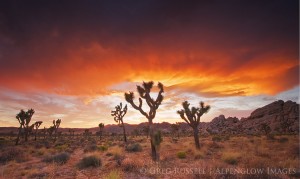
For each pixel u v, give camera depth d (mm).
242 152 14547
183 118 20156
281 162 10336
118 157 14203
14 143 35812
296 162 10211
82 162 11789
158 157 12922
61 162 13188
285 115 92250
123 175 9227
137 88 14203
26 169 11719
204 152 16375
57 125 49469
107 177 8492
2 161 14875
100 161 12008
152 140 13656
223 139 34969
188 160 13102
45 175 9742
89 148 21438
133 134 84812
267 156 13469
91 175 9719
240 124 105125
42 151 20078
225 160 11781
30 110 39125
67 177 9516
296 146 15039
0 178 9531
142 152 18438
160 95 14227
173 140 35531
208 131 83938
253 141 27766
